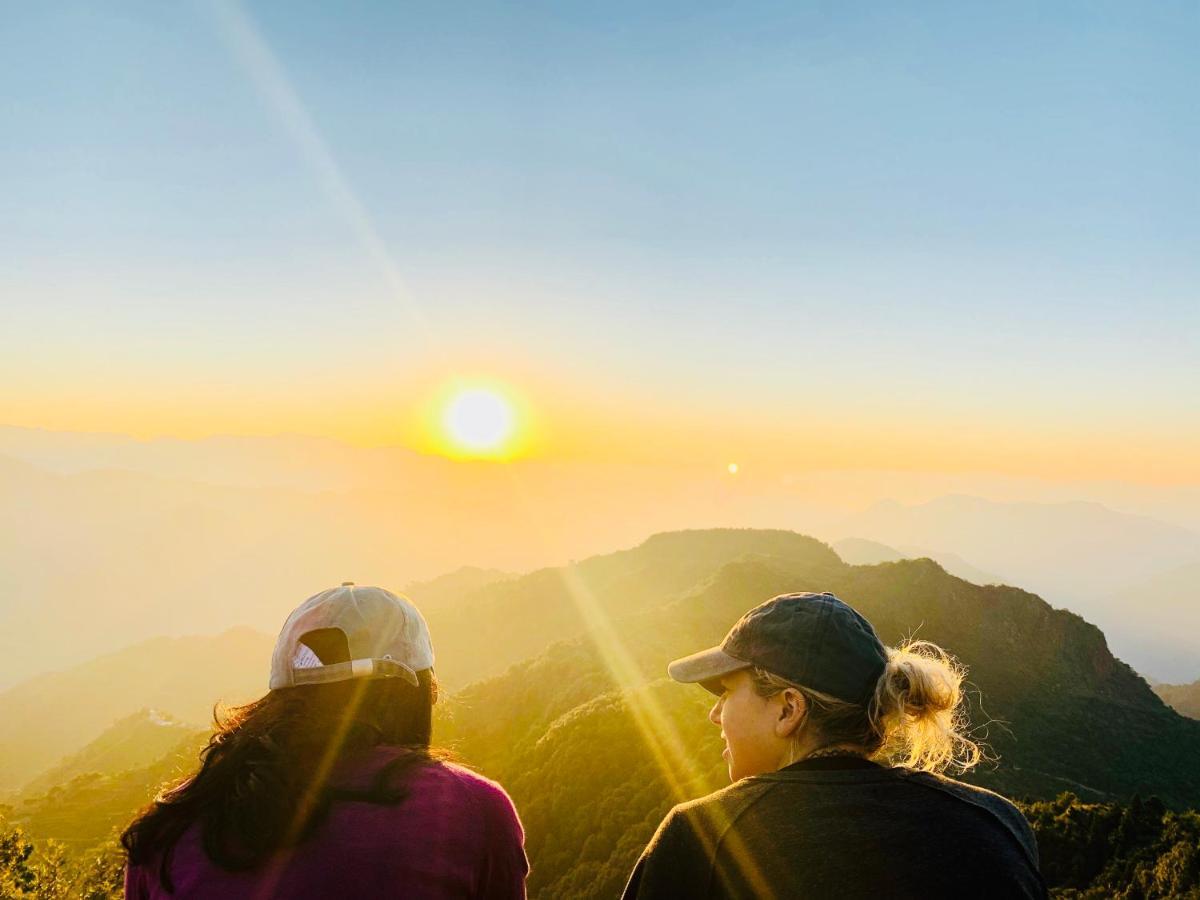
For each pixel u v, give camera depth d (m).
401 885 2.03
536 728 86.69
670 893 2.10
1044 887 2.05
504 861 2.31
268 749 2.16
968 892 1.82
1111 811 34.59
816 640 2.25
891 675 2.27
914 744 2.37
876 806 2.00
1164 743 88.69
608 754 56.59
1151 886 25.31
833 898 1.83
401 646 2.48
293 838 2.02
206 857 2.03
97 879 17.39
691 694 62.66
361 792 2.14
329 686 2.34
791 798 2.07
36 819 88.56
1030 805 39.75
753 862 1.97
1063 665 102.44
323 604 2.47
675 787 48.06
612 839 47.38
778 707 2.31
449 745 2.64
